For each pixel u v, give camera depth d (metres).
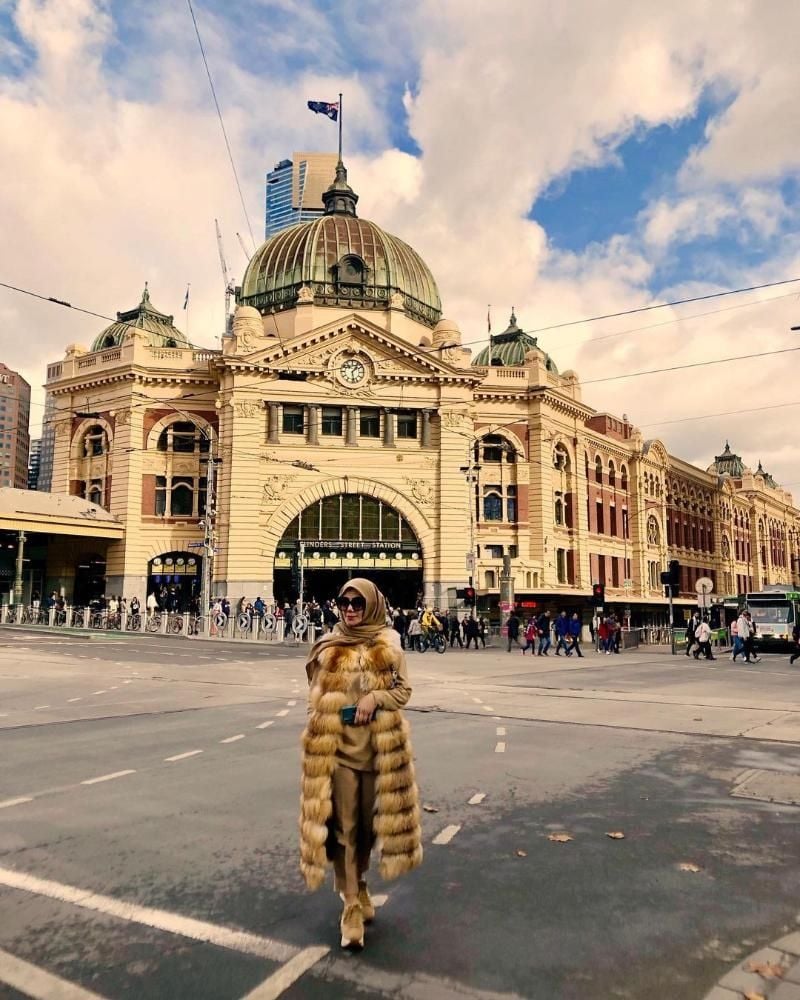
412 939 4.69
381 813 4.58
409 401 47.75
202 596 38.91
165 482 48.44
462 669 23.88
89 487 50.03
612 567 60.75
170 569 47.81
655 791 8.19
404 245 55.88
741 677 21.84
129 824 6.91
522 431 51.81
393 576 49.25
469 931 4.80
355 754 4.67
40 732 11.52
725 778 8.77
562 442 54.03
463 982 4.20
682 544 75.12
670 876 5.75
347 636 4.90
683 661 29.97
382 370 47.41
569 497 54.53
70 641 33.03
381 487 46.69
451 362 48.84
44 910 5.09
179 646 31.98
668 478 73.12
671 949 4.59
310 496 45.84
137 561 47.09
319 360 46.81
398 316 50.62
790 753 10.23
